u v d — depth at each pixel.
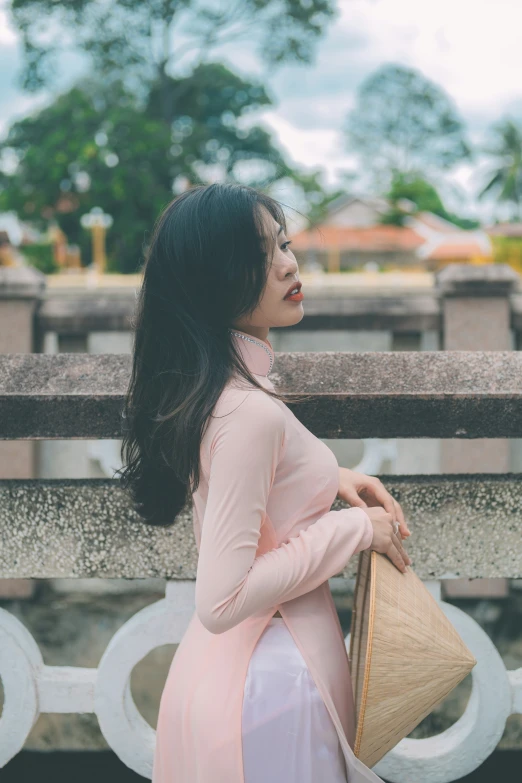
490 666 1.64
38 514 1.62
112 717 1.65
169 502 1.32
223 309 1.17
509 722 2.49
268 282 1.17
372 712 1.18
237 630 1.22
